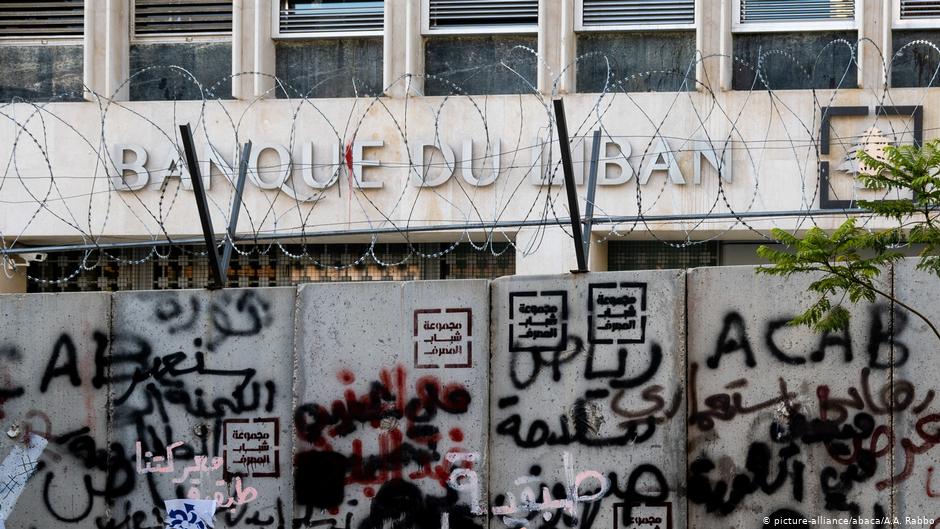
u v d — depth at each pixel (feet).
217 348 35.17
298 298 34.60
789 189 48.85
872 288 29.22
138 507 35.37
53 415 35.91
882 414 31.04
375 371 34.09
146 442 35.45
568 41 51.42
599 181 49.98
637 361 32.68
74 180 52.90
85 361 35.83
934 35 50.26
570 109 50.44
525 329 33.37
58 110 53.21
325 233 41.01
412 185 50.88
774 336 31.83
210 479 35.06
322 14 54.03
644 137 49.90
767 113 49.16
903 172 30.14
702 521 32.07
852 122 48.26
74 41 55.62
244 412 34.94
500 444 33.40
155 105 52.65
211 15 54.90
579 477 32.83
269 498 34.71
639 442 32.55
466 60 53.26
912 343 30.91
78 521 35.65
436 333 33.83
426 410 33.78
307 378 34.45
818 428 31.42
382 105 51.08
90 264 55.93
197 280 55.21
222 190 51.96
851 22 50.72
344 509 34.01
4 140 53.26
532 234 50.29
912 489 30.78
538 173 50.16
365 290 34.27
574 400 32.99
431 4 53.01
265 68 53.52
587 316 32.99
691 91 50.65
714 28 50.39
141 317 35.60
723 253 51.83
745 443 31.91
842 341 31.37
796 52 51.49
